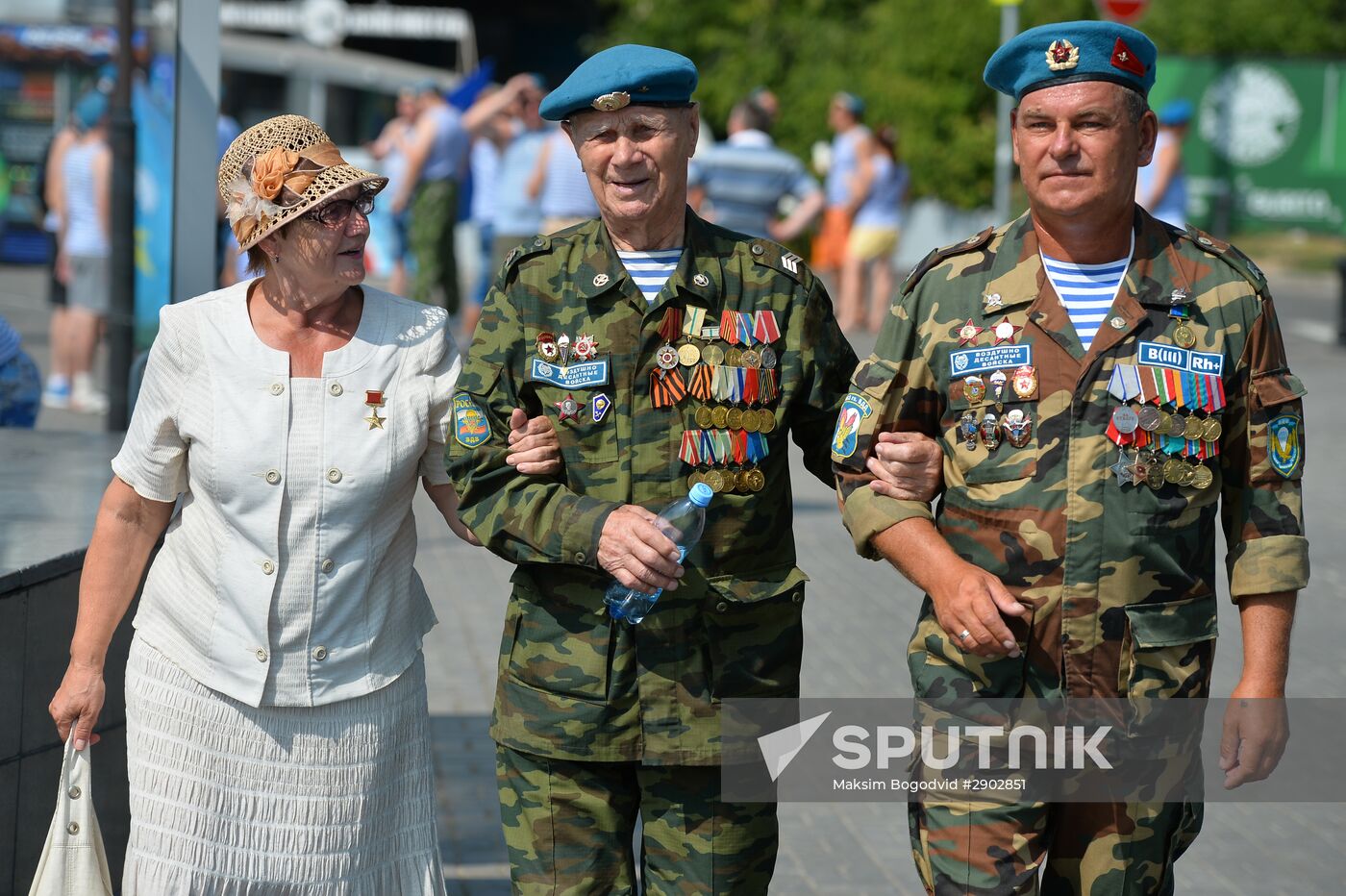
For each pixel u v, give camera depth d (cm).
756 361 405
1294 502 371
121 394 905
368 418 403
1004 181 1791
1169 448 367
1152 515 368
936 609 373
